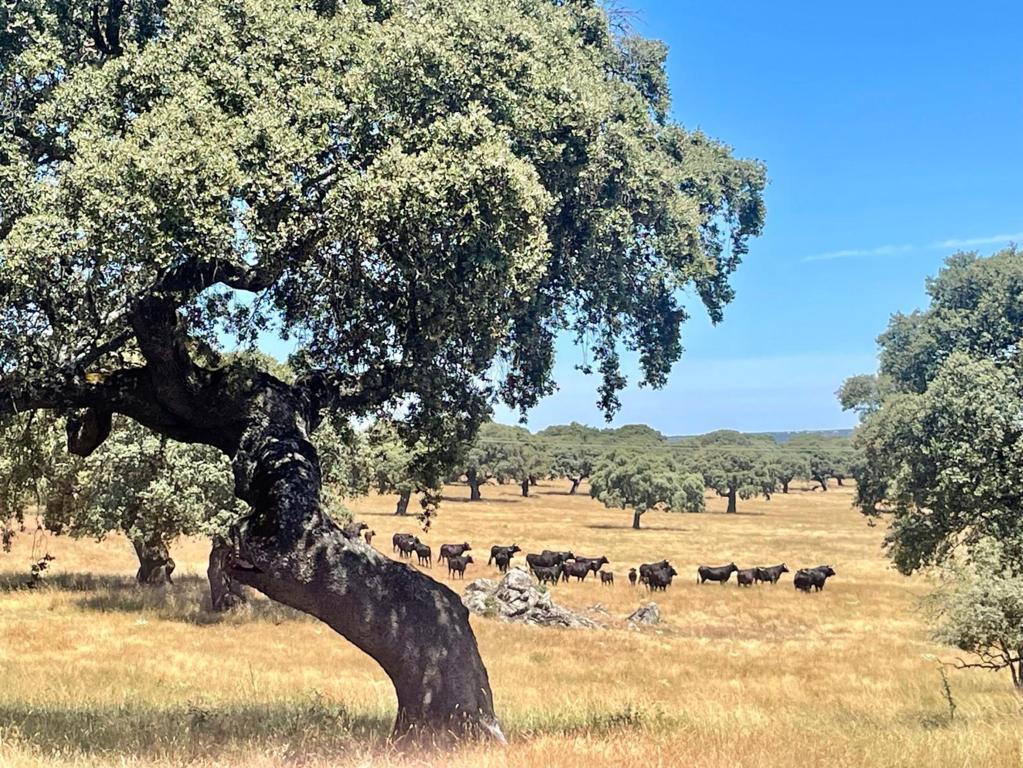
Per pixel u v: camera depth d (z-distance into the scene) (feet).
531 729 41.86
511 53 35.50
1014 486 70.33
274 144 30.50
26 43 34.78
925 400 74.33
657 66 47.26
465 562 176.76
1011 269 161.58
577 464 584.81
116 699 55.06
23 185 31.24
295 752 32.78
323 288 37.58
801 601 156.56
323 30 34.19
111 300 34.19
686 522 371.56
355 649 89.20
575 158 38.47
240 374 38.78
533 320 42.73
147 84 32.45
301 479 36.76
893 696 70.69
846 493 654.12
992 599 57.77
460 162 32.19
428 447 45.80
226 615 109.29
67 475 109.81
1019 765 31.40
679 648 103.50
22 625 94.17
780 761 30.45
